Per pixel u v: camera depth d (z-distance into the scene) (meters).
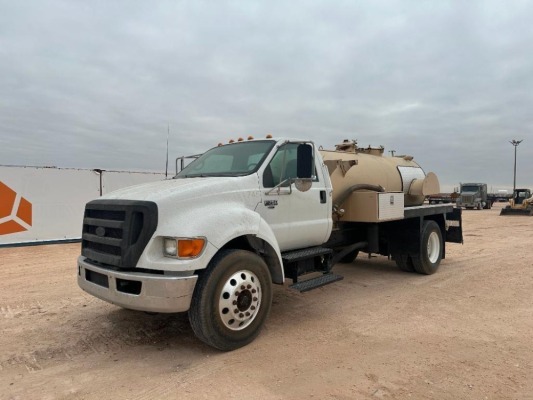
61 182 13.09
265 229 4.73
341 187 6.81
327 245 6.98
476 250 11.58
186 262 3.91
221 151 5.86
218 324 4.16
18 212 12.27
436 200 9.34
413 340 4.62
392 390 3.46
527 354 4.19
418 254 7.87
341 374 3.77
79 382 3.67
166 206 4.07
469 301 6.23
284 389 3.50
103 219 4.43
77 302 6.21
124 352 4.33
